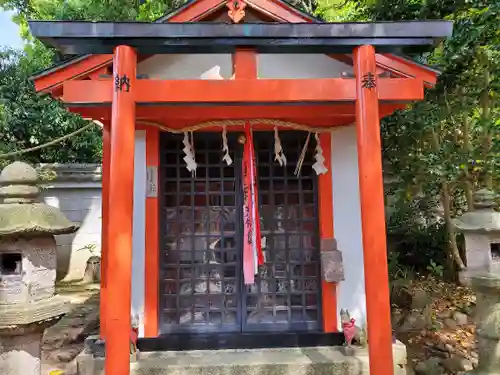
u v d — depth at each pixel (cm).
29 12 988
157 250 425
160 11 769
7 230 255
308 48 305
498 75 506
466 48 486
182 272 438
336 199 441
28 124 998
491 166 505
